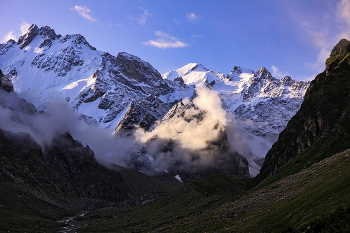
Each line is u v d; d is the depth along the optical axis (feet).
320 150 539.29
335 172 320.29
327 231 223.92
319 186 308.19
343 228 216.33
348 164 320.29
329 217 233.76
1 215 577.84
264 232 279.49
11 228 521.24
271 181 560.61
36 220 618.03
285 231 261.65
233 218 364.58
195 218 463.83
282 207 309.01
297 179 403.75
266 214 316.40
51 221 653.71
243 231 300.20
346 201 244.01
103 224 649.20
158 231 455.22
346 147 488.85
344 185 273.54
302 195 311.47
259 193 444.96
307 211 269.44
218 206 528.22
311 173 388.16
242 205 410.52
